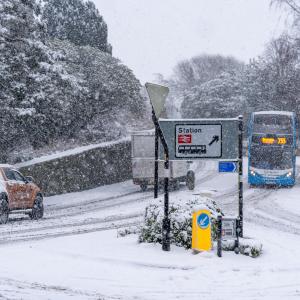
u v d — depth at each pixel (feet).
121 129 140.46
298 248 40.37
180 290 27.58
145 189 114.52
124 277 30.42
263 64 231.09
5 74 88.89
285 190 108.37
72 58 124.36
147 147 111.24
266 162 112.78
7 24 89.40
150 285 28.66
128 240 41.42
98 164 122.52
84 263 33.94
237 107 242.17
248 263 34.27
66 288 27.78
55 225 57.57
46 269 32.17
